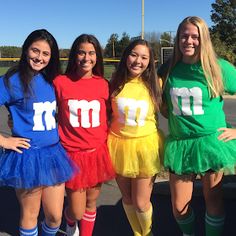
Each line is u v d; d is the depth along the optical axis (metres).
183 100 3.49
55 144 3.49
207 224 3.74
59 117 3.67
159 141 3.74
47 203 3.47
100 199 5.25
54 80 3.58
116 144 3.71
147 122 3.69
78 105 3.60
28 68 3.33
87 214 3.96
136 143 3.64
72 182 3.62
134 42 3.68
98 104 3.67
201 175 3.58
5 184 3.31
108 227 4.50
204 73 3.38
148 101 3.66
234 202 5.09
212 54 3.38
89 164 3.64
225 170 3.54
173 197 3.70
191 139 3.53
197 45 3.40
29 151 3.33
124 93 3.67
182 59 3.55
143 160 3.62
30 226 3.50
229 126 3.83
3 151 3.45
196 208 4.93
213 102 3.48
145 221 3.86
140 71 3.69
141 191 3.74
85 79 3.67
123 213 4.84
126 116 3.64
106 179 3.70
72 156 3.63
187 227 3.81
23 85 3.28
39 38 3.33
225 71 3.46
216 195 3.62
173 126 3.62
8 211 4.92
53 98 3.49
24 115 3.34
